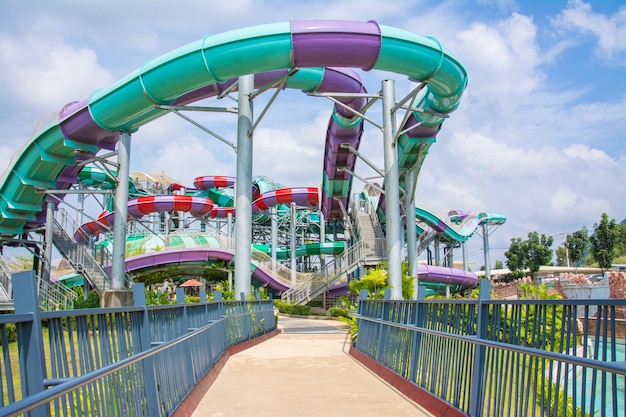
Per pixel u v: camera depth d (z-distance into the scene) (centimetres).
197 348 952
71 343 439
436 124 2714
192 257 4466
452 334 709
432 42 1970
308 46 1841
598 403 1092
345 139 3177
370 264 3462
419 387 861
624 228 8144
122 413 535
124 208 2597
